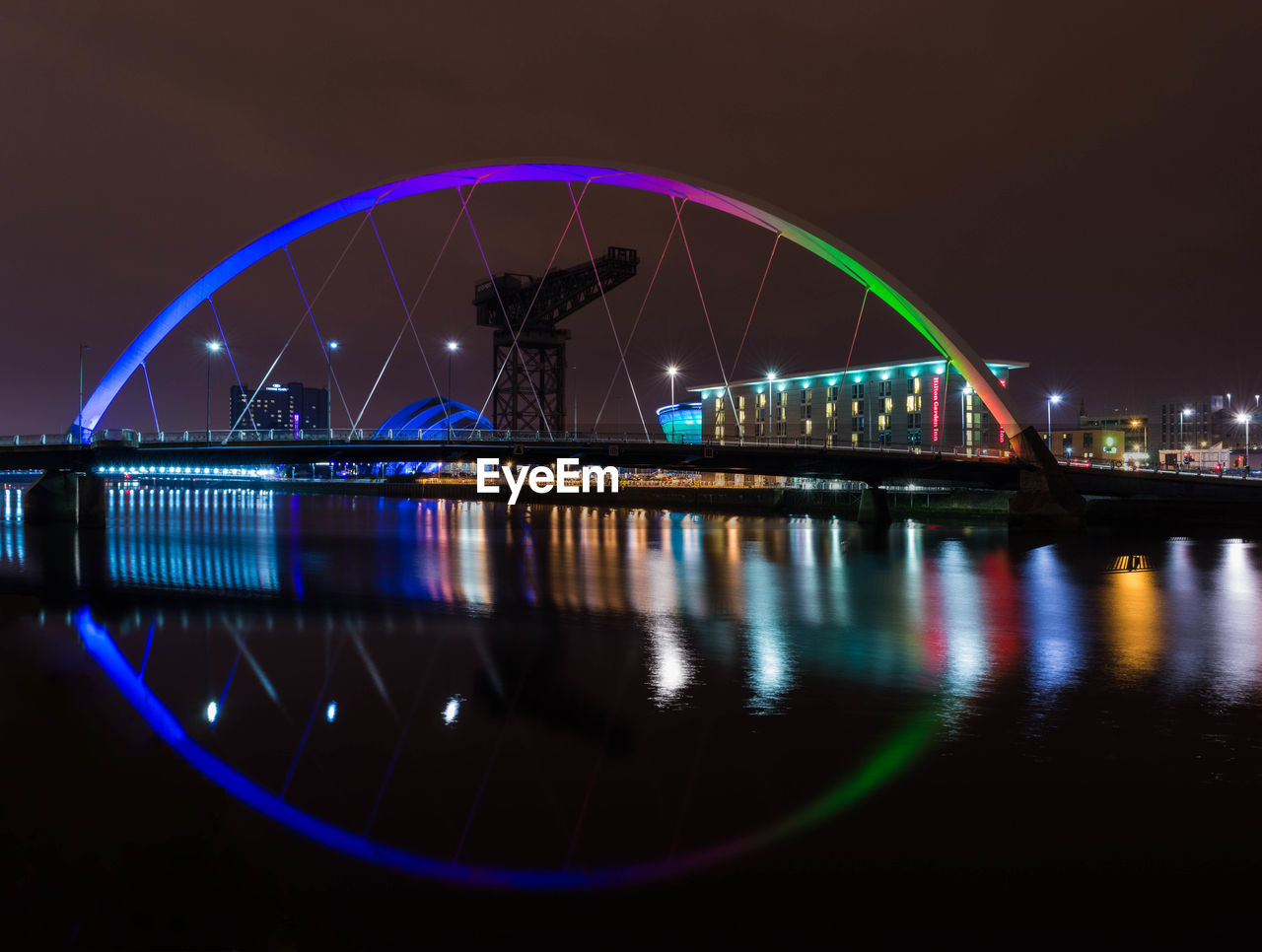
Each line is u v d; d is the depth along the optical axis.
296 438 65.75
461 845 11.18
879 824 12.01
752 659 22.86
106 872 9.98
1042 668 21.94
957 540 67.62
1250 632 27.72
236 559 51.50
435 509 124.12
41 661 22.09
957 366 76.38
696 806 12.54
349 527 82.00
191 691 18.92
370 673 20.84
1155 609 32.59
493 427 115.31
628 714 17.23
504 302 115.50
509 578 42.25
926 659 23.02
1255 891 10.23
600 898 9.98
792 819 12.15
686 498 120.56
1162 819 12.22
